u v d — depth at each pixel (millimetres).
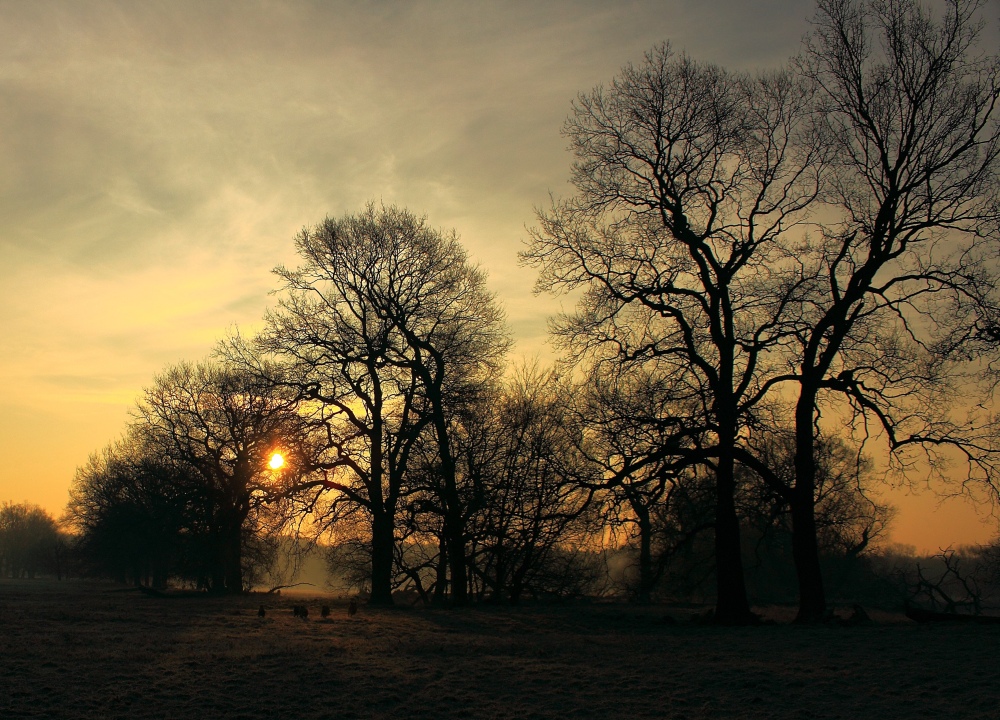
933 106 24688
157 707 15016
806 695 15484
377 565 35844
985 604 55219
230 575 50312
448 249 36719
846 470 36656
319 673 17562
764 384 26641
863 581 58000
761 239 26328
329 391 35281
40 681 16406
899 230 25000
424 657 19719
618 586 42500
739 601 26562
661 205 26922
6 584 69625
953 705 14312
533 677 17438
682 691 16141
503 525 37562
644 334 27484
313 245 35531
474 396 35375
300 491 35219
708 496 30078
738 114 26500
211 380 50719
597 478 29188
